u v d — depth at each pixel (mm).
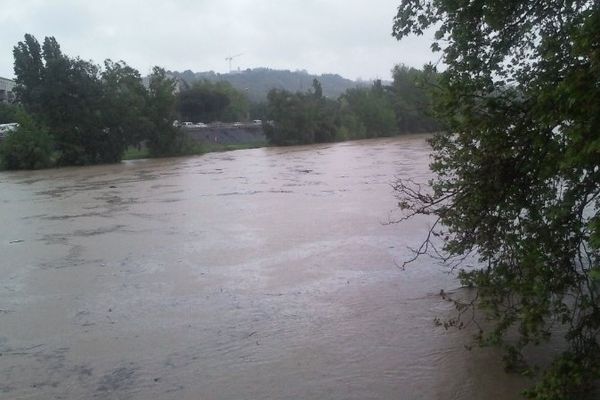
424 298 8367
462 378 5902
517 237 5926
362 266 10203
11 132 39438
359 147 50812
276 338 7191
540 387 4977
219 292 9125
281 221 14789
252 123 72625
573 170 5152
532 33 6277
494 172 5875
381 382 5934
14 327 7957
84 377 6363
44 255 12195
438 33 6867
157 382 6176
